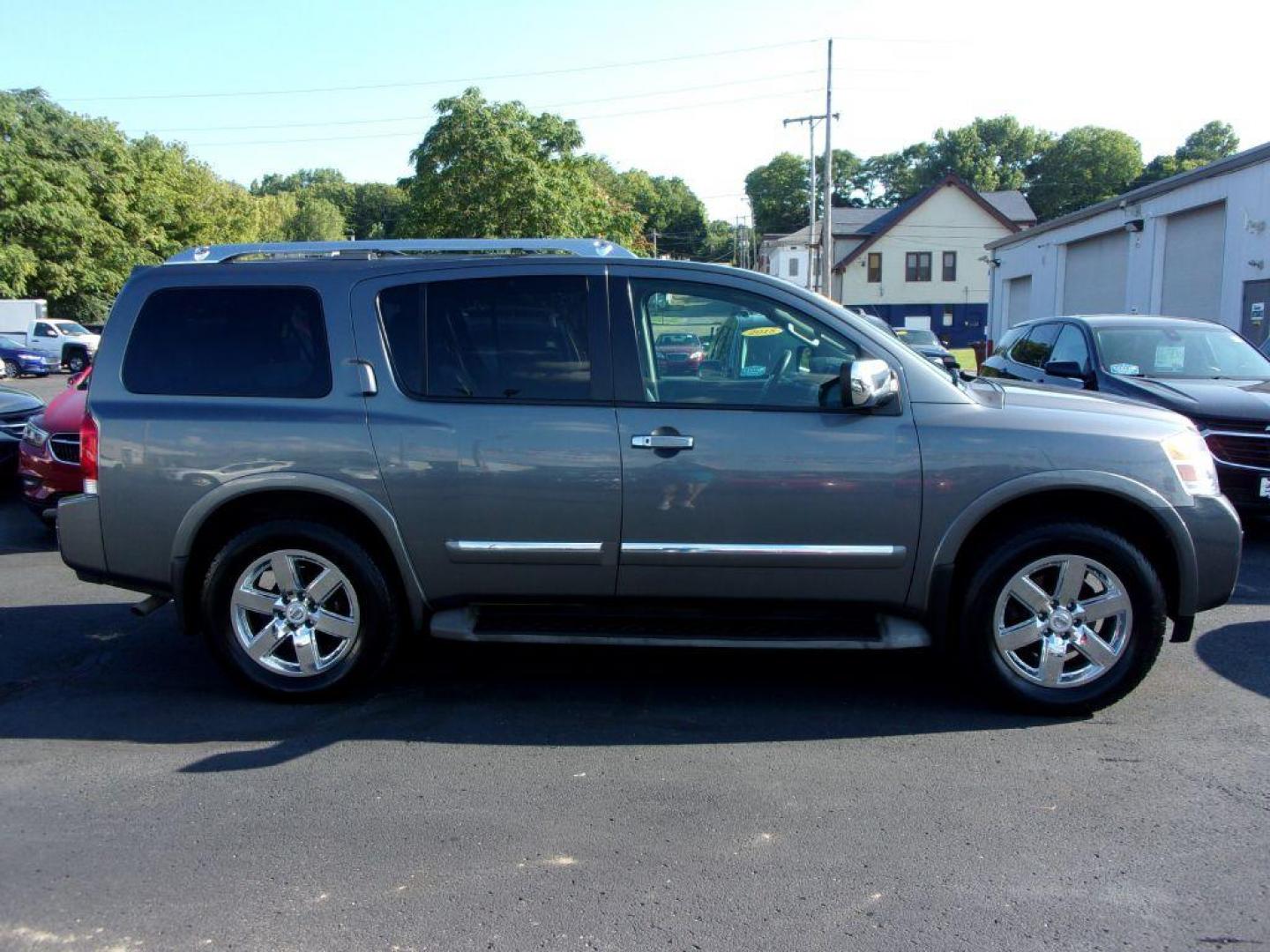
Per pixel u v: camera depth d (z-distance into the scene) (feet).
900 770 12.71
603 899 9.99
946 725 14.11
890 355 14.15
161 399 14.57
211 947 9.30
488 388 14.32
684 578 14.19
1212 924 9.49
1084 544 13.71
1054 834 11.12
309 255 15.67
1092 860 10.59
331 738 13.89
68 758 13.29
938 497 13.74
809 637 14.19
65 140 150.10
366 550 14.58
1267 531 26.27
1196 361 28.02
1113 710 14.52
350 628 14.76
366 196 352.08
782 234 350.64
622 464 13.91
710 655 17.30
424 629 15.34
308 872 10.53
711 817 11.60
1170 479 13.80
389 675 16.34
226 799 12.14
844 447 13.76
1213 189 64.28
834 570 13.97
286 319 14.74
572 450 13.97
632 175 374.63
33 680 16.20
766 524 13.88
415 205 98.48
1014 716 14.39
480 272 14.60
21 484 25.86
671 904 9.88
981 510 13.69
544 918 9.69
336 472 14.20
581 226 102.63
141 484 14.43
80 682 16.08
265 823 11.53
